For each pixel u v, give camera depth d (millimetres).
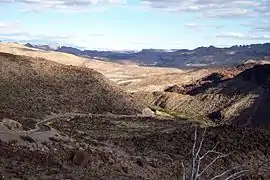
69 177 31969
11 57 133875
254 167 54875
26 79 120938
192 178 13883
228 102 154875
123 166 42906
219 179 45125
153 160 50938
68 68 140500
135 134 79750
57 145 45000
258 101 144750
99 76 142625
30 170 31438
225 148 59125
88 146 50000
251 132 68500
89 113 113000
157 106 179375
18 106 97250
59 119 95125
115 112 120438
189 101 172500
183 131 72375
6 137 42906
